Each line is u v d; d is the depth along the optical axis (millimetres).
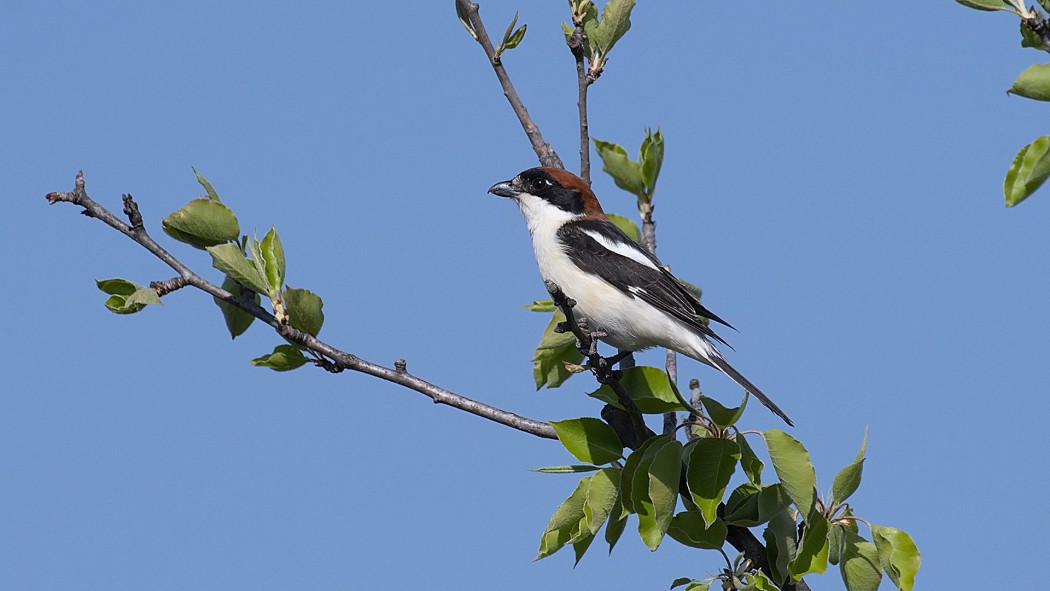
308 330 10273
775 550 9383
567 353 11641
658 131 13172
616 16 12602
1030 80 8195
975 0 9156
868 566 8820
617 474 9047
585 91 13031
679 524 9258
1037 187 8312
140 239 10109
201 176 10594
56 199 9891
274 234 10227
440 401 10273
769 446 8516
